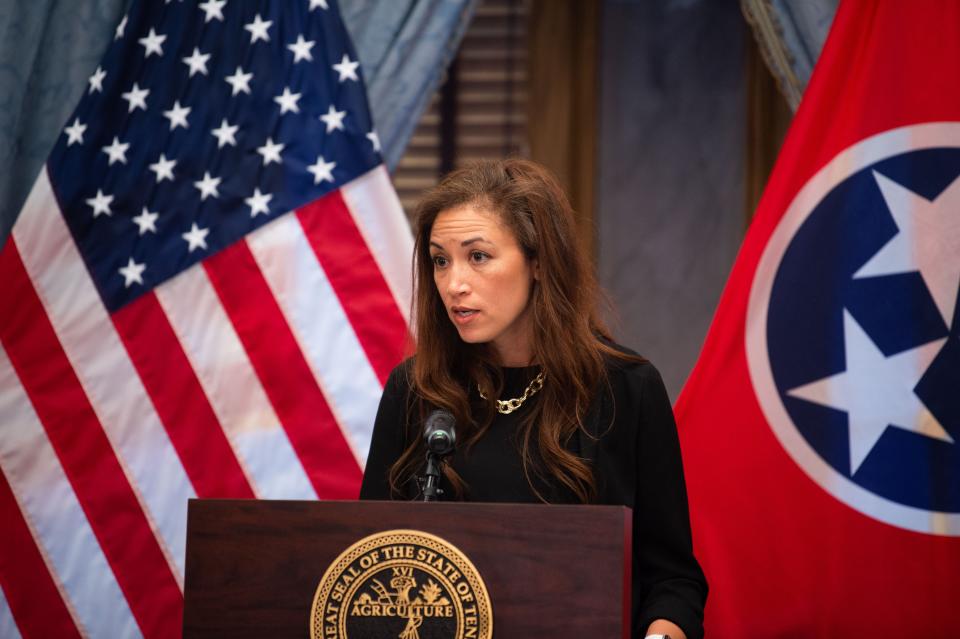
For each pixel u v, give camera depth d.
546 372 8.05
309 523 6.21
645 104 18.34
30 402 13.06
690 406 11.96
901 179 11.88
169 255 13.27
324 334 12.98
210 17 13.73
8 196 14.02
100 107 13.56
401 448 8.54
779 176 12.15
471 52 19.09
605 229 18.20
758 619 11.52
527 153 18.47
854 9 12.27
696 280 18.03
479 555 6.07
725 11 18.31
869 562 11.46
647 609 7.77
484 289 7.74
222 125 13.48
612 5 18.53
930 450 11.51
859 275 11.84
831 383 11.76
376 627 6.08
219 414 12.99
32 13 14.26
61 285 13.23
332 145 13.26
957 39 11.98
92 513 12.93
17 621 12.84
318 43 13.51
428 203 8.16
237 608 6.19
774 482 11.72
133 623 12.79
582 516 6.06
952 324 11.61
